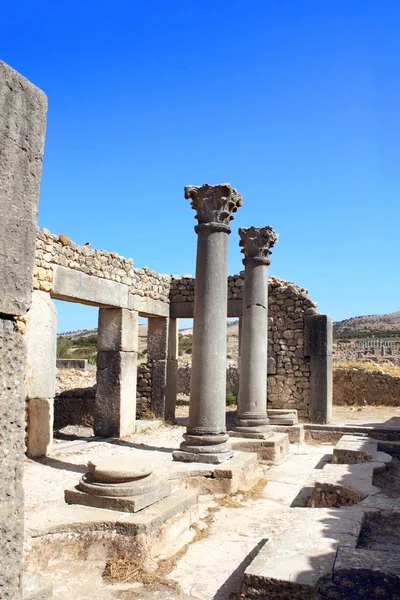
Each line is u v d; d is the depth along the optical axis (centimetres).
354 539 486
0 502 296
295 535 499
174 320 1614
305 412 1533
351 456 1009
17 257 316
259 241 1223
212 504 773
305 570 415
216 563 553
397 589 381
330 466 855
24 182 324
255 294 1212
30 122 331
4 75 314
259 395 1182
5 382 305
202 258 948
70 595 474
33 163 332
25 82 329
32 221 329
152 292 1473
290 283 1616
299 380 1550
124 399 1292
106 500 580
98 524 544
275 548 465
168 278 1583
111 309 1308
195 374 932
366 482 741
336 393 2078
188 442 909
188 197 977
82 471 882
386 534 550
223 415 932
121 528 541
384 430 1359
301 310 1571
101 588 489
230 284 1567
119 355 1288
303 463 1096
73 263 1116
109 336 1302
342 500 713
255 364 1189
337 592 385
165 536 573
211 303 935
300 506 773
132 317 1350
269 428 1177
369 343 4459
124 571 513
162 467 843
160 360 1557
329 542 477
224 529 663
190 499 644
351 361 2583
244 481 868
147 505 591
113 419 1272
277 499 812
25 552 512
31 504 660
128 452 1051
